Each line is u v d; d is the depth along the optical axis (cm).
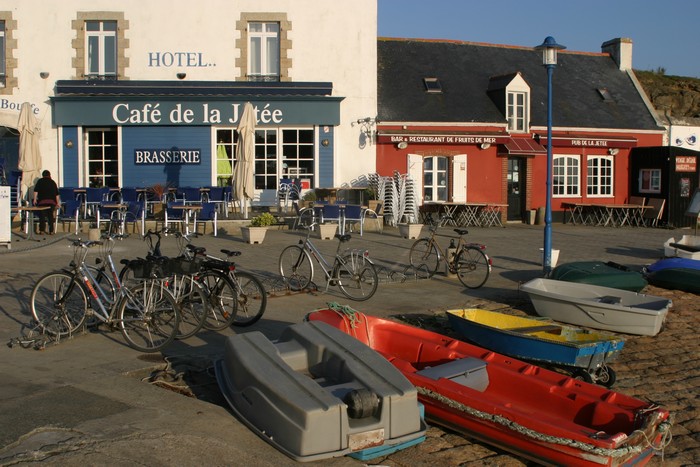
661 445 526
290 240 1639
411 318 934
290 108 2062
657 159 2448
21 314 887
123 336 782
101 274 790
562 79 2697
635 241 1906
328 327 630
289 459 497
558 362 712
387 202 2030
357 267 1055
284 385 519
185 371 678
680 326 970
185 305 829
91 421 536
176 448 497
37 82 2019
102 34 2050
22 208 1584
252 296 872
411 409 532
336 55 2103
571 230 2216
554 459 507
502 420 532
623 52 2844
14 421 530
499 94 2383
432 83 2411
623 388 722
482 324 778
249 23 2088
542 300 945
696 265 1227
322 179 2103
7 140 2148
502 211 2381
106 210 1767
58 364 688
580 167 2520
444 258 1245
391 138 2172
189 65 2059
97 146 2050
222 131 2061
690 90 3750
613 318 892
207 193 1861
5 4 2005
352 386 540
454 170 2320
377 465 514
